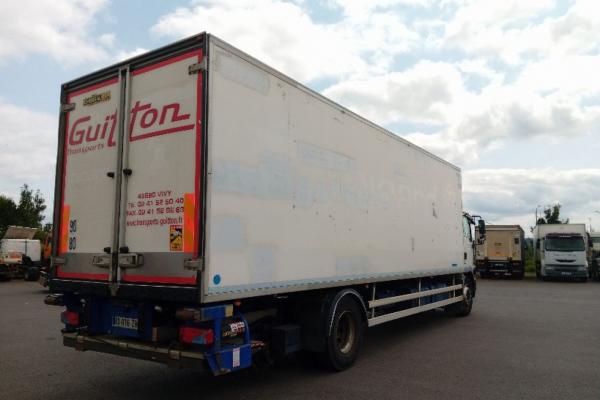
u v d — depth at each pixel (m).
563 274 27.02
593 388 5.82
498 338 9.07
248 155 5.13
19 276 26.19
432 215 10.12
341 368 6.55
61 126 6.02
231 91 4.96
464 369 6.71
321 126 6.48
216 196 4.67
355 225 7.13
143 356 5.00
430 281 10.62
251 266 5.07
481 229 13.38
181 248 4.66
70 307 5.79
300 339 6.22
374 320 7.65
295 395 5.50
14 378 6.21
